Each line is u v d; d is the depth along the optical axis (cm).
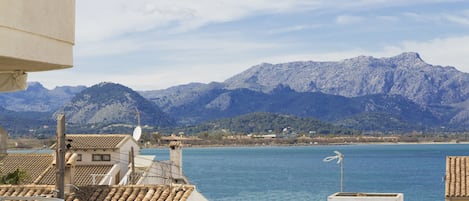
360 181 18900
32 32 846
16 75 950
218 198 14238
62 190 2855
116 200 3288
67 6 919
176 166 6106
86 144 6838
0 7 797
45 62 873
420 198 14200
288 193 15325
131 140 7069
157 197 3303
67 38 919
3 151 1087
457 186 3944
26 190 3334
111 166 6744
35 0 851
